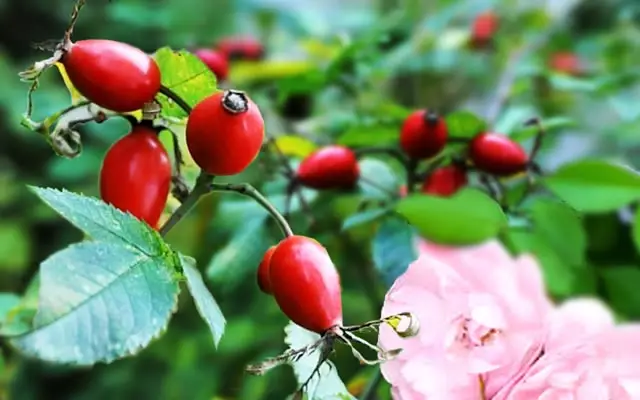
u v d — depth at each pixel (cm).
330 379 27
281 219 28
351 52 46
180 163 29
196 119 27
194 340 51
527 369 30
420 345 29
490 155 36
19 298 31
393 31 58
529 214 38
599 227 43
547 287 38
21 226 78
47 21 95
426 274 30
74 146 29
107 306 24
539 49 66
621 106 52
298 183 37
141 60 27
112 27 72
